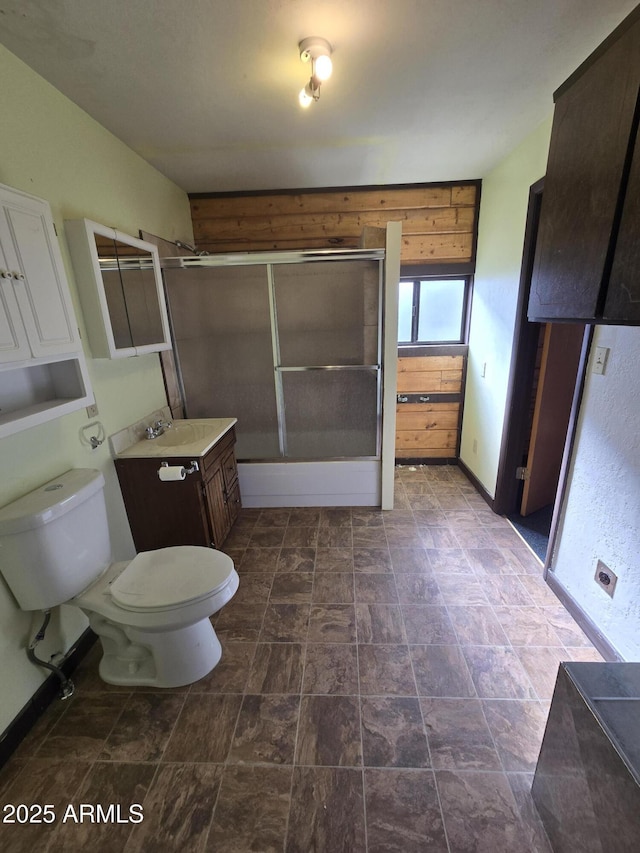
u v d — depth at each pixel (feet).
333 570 7.20
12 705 4.35
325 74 4.70
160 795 3.85
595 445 5.34
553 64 5.16
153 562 5.29
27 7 3.88
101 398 6.22
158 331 7.48
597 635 5.31
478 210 9.98
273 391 8.94
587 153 3.62
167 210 8.84
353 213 10.14
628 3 4.11
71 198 5.56
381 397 8.78
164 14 4.08
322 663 5.25
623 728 2.84
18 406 4.59
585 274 3.71
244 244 10.41
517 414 8.38
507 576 6.91
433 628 5.79
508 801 3.71
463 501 9.78
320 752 4.17
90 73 4.99
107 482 6.39
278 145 7.41
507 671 5.06
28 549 4.26
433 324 11.24
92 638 5.77
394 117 6.48
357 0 4.02
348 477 9.34
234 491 8.68
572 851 3.11
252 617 6.11
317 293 8.29
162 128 6.51
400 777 3.92
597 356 5.26
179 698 4.85
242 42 4.58
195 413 9.19
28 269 4.11
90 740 4.39
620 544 4.88
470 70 5.26
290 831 3.54
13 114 4.53
